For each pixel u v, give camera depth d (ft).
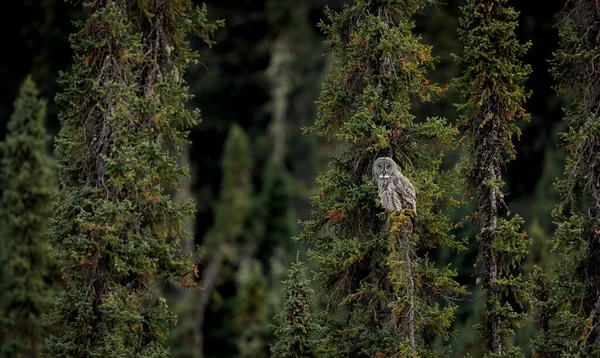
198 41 272.92
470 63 95.25
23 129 137.80
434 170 94.02
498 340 92.22
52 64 247.91
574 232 91.20
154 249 94.68
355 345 92.94
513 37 95.71
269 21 260.21
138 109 94.32
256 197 214.90
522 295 91.45
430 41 224.74
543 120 229.66
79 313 91.45
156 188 94.53
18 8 250.37
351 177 94.63
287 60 254.47
